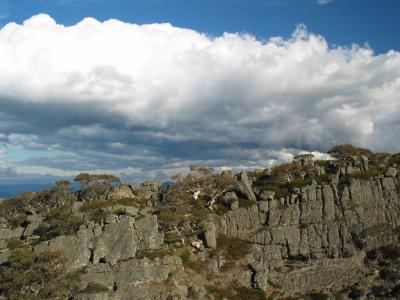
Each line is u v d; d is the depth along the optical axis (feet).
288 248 419.95
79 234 386.32
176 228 427.33
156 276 374.02
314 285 392.27
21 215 489.67
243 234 442.09
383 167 485.15
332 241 415.85
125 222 398.42
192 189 514.27
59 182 538.88
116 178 551.59
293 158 560.61
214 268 401.90
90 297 337.93
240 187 492.95
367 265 395.96
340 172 470.80
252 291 386.32
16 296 328.90
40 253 358.43
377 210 433.07
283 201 454.40
